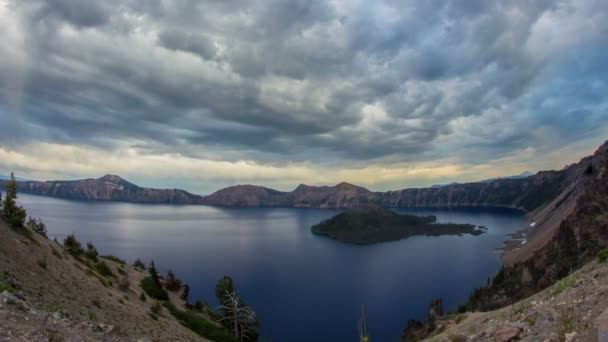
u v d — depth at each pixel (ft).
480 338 53.78
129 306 150.10
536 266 474.49
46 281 102.17
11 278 82.69
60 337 57.26
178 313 213.25
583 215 481.05
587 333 36.73
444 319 310.04
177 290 321.93
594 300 44.29
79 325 69.51
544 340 40.91
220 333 201.77
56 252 162.61
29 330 54.65
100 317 97.96
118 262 301.84
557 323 43.39
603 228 432.66
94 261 232.53
